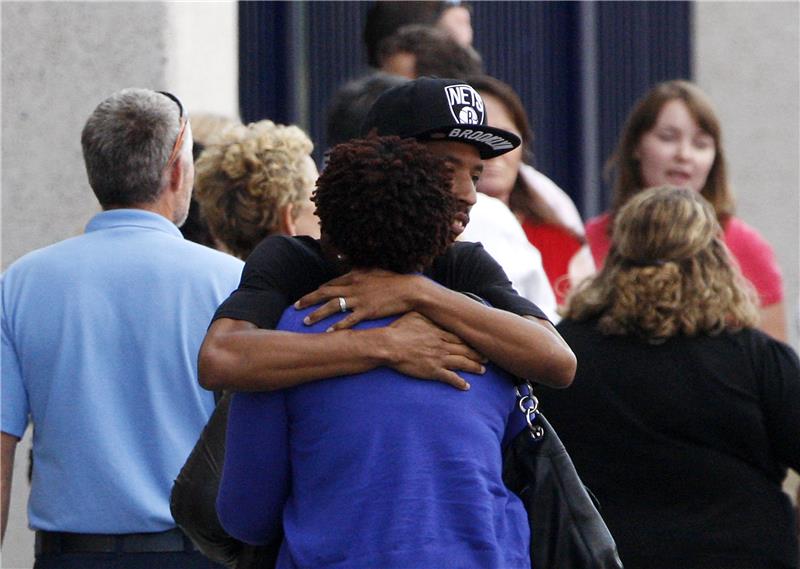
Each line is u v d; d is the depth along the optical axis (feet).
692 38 104.78
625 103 103.35
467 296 36.24
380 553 33.63
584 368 49.73
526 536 35.37
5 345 45.57
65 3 68.54
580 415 49.65
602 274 51.31
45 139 68.59
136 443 45.14
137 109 46.68
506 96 66.95
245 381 34.19
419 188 34.88
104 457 44.91
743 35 101.96
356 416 34.30
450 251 38.06
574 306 51.01
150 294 45.44
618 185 76.84
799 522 56.03
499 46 100.32
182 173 47.29
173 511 38.99
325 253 36.91
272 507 35.55
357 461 34.14
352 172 34.83
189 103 69.46
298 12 93.50
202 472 38.58
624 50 103.14
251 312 35.27
